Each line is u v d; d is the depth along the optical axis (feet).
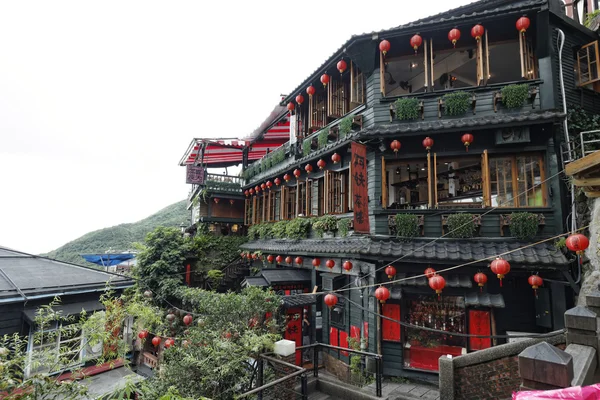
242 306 26.84
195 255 61.36
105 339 25.39
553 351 9.79
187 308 47.85
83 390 16.66
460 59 37.37
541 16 29.32
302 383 20.29
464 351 28.53
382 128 31.24
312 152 42.60
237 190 69.15
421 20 36.58
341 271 34.76
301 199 45.19
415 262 28.48
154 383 22.66
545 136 28.43
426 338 29.78
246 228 71.10
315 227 38.60
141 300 40.98
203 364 21.79
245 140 71.67
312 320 40.91
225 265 63.87
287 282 41.16
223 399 21.17
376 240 30.78
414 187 36.73
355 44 33.96
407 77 40.78
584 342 13.48
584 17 45.55
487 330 28.37
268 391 22.75
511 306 28.78
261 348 23.31
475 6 35.24
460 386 19.25
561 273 26.53
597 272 23.67
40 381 15.96
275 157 55.01
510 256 25.54
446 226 29.45
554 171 27.86
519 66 39.52
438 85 40.88
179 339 33.63
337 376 35.53
